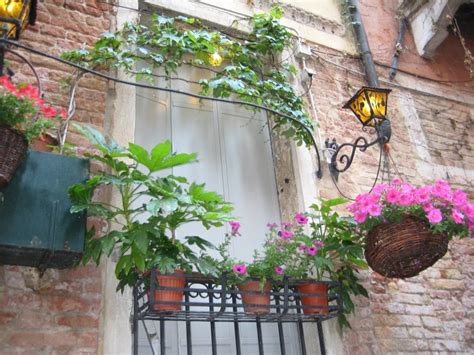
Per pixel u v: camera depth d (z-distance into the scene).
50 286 2.71
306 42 4.72
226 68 3.78
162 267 2.55
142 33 3.75
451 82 5.54
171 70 4.03
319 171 3.97
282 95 3.98
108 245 2.49
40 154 2.50
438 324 3.88
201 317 2.94
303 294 3.04
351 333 3.50
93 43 3.54
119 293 2.85
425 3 5.54
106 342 2.71
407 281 3.95
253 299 2.94
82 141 3.15
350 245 3.26
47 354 2.56
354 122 4.52
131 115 3.42
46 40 3.39
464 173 4.94
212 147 3.97
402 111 4.99
